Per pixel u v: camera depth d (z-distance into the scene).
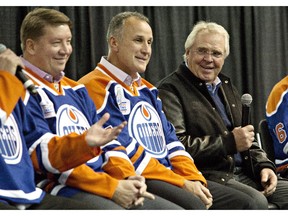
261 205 3.44
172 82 3.59
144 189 2.65
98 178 2.67
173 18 5.27
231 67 5.51
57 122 2.72
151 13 5.23
